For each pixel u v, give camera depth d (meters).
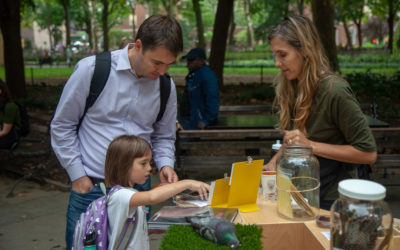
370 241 1.35
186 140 5.22
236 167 1.99
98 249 1.91
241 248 1.59
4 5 11.12
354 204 1.34
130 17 63.50
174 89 2.40
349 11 36.66
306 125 2.18
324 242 1.66
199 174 5.57
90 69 2.11
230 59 32.50
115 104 2.15
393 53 28.22
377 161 4.33
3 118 5.31
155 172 5.63
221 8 12.31
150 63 2.00
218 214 1.90
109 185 2.01
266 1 22.81
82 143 2.21
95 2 45.03
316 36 2.10
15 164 5.97
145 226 2.03
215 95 5.02
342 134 2.12
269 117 5.74
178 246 1.60
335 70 11.16
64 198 4.82
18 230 3.94
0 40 31.36
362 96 10.35
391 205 4.32
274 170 2.35
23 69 11.55
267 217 1.95
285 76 2.33
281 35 2.07
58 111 2.14
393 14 30.59
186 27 52.38
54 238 3.77
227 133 4.45
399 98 10.38
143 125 2.27
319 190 2.09
